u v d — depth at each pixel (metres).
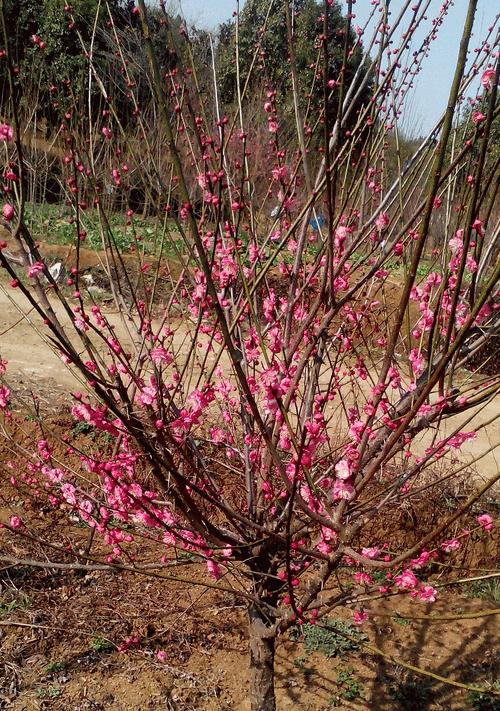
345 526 2.32
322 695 3.77
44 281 8.73
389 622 4.44
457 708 3.80
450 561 4.98
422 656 4.18
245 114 6.14
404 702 3.80
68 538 4.52
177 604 4.21
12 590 4.05
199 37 4.89
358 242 2.46
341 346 3.26
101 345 7.11
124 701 3.51
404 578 2.25
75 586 4.21
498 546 4.96
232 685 3.72
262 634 2.92
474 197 1.75
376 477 4.79
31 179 9.88
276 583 2.95
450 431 6.70
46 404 5.57
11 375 6.14
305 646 4.12
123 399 2.09
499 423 7.11
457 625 4.50
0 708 3.36
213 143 2.97
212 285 1.67
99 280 9.10
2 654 3.66
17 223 1.92
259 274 2.34
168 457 2.24
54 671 3.62
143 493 2.64
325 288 2.47
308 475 2.10
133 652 3.83
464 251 1.81
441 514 4.96
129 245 9.74
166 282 8.67
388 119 2.91
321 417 2.61
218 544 2.62
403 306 1.91
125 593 4.21
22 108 8.77
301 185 3.60
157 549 4.62
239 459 3.70
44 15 10.45
